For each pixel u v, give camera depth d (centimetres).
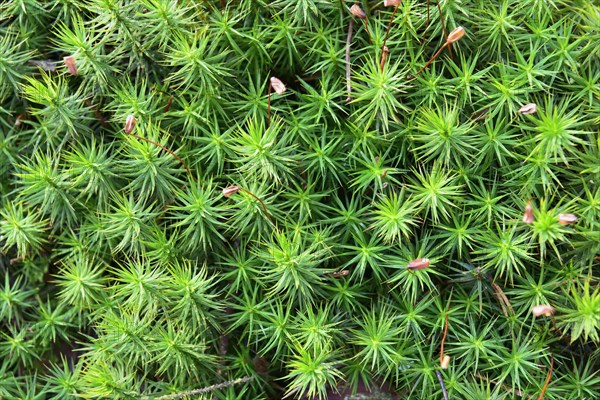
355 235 22
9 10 23
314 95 22
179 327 21
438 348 22
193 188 21
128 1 22
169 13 21
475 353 21
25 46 24
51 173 22
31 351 23
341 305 22
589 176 21
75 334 24
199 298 21
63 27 22
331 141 22
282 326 21
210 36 22
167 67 23
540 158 21
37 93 22
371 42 22
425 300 21
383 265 21
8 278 24
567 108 22
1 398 23
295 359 22
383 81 21
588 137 21
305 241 22
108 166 22
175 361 22
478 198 21
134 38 22
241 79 23
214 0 23
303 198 22
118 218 22
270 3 22
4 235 23
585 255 21
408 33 22
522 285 21
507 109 22
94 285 22
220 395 22
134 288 21
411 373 21
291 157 21
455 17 22
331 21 22
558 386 21
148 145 21
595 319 20
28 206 23
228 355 23
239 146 21
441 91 22
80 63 22
